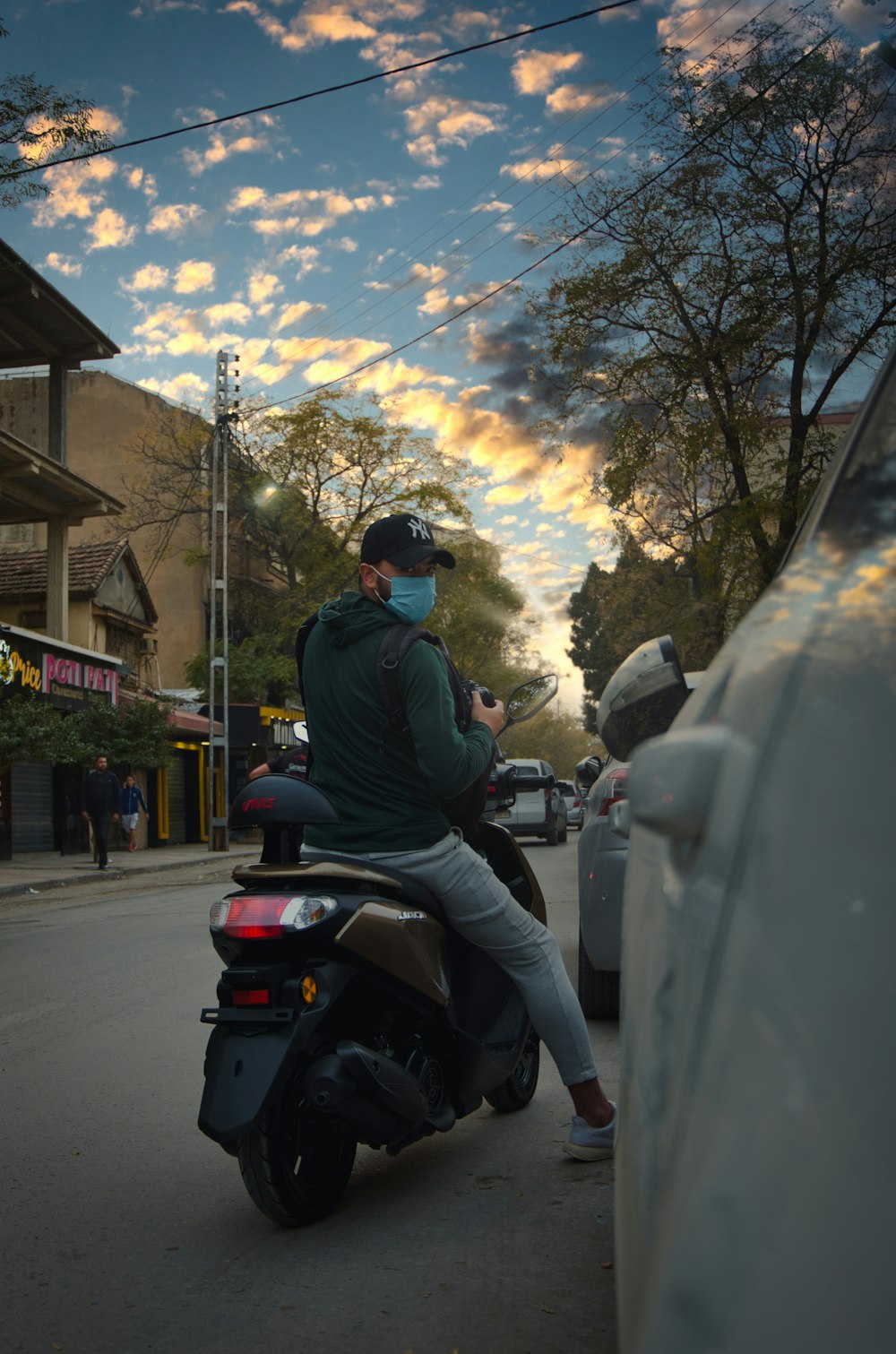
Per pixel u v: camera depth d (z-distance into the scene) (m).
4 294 25.03
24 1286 2.91
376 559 3.43
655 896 1.31
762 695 1.06
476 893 3.42
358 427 41.34
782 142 20.53
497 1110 4.41
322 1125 3.31
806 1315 0.76
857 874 0.88
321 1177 3.35
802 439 21.83
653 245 21.47
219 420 30.67
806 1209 0.79
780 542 21.91
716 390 22.20
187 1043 5.75
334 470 42.25
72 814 27.16
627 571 31.12
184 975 7.96
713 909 1.01
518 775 4.23
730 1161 0.85
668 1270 0.85
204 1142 4.15
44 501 26.88
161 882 18.97
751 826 0.98
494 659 62.41
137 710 27.72
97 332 27.08
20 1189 3.68
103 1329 2.64
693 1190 0.87
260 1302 2.76
